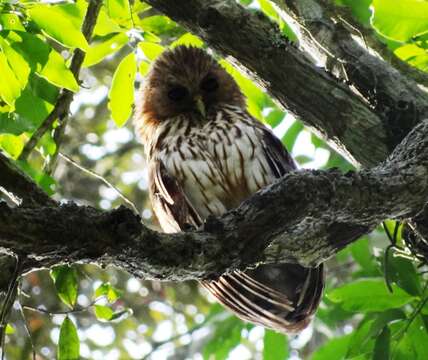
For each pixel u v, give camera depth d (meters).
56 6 9.08
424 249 9.80
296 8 9.78
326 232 8.46
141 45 11.20
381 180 7.89
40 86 9.97
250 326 14.13
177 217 11.55
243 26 9.43
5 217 5.75
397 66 9.95
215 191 11.58
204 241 6.84
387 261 9.92
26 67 8.94
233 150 11.66
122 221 6.15
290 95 9.55
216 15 9.38
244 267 7.15
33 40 8.90
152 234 6.52
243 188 11.59
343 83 9.55
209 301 20.70
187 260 6.74
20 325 18.28
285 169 11.78
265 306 10.90
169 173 11.70
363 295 10.67
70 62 10.93
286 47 9.47
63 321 9.12
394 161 8.25
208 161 11.62
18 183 6.45
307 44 9.91
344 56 9.61
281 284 10.68
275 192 7.12
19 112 9.77
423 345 10.33
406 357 10.32
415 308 10.50
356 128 9.46
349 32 9.83
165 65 13.38
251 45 9.45
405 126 9.37
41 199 6.49
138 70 11.37
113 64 20.62
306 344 17.06
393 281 10.58
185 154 11.70
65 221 5.96
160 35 12.68
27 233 5.84
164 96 13.20
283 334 13.02
